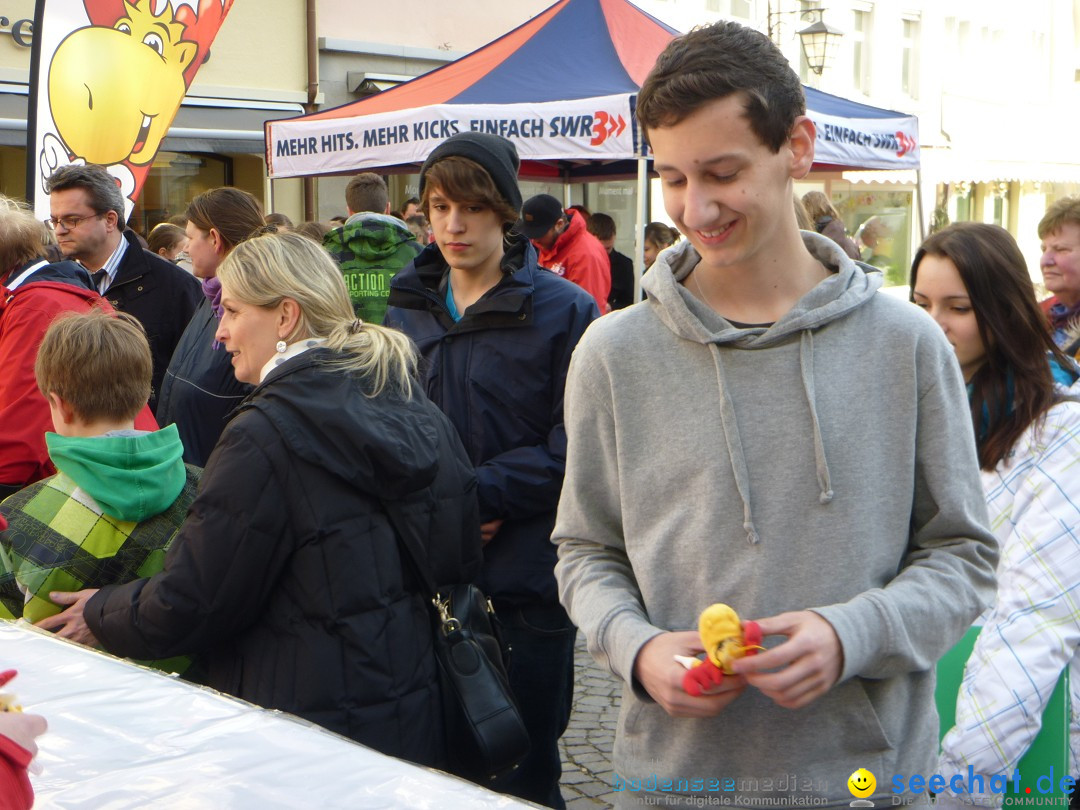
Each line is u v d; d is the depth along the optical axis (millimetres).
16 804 1144
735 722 1510
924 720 1548
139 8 5121
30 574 2295
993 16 21281
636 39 7402
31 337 3275
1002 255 2066
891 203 16562
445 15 12969
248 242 2377
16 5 9297
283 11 11289
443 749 2271
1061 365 2119
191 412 3668
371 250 5367
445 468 2338
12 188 9789
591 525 1642
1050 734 1818
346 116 7457
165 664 2373
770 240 1496
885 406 1462
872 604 1377
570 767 3832
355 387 2152
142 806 1227
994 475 1972
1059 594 1804
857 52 17922
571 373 1633
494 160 2859
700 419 1496
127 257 4492
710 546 1483
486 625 2424
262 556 2066
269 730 1420
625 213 14180
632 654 1448
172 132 10203
